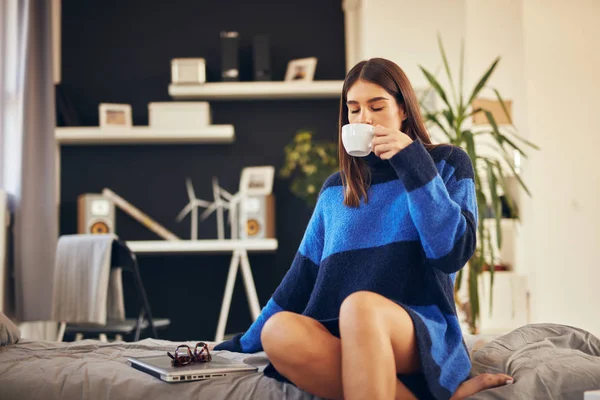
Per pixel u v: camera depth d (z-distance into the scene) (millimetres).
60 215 4410
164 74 4539
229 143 4504
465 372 1322
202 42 4566
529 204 4227
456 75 4031
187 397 1337
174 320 4406
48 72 3891
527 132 4262
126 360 1604
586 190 4293
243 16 4586
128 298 4398
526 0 4398
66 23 4543
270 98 4488
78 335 3840
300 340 1233
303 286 1538
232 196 4477
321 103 4539
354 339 1141
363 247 1397
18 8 3891
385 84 1457
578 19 4398
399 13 4066
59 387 1398
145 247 3943
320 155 4223
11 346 1791
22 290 3660
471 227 1342
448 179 1436
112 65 4531
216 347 1647
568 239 4266
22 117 3744
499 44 4355
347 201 1453
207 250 3996
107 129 4195
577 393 1312
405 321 1221
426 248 1308
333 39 4566
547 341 1665
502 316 3840
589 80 4375
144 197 4465
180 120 4246
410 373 1266
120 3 4570
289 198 4492
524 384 1310
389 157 1301
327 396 1264
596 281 4258
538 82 4359
